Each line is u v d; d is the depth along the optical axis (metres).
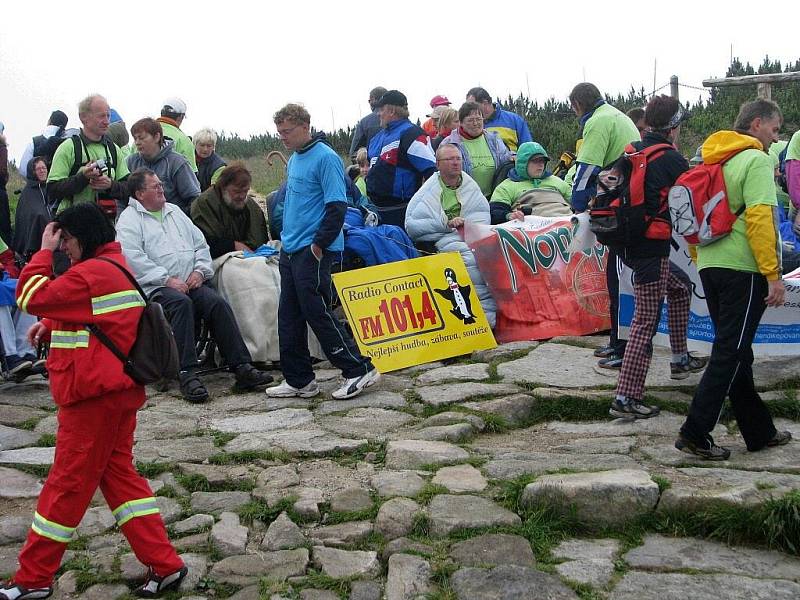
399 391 6.82
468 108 9.24
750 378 5.10
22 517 4.79
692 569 4.02
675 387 6.37
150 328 3.96
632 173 5.66
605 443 5.48
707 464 5.00
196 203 8.12
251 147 25.56
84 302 3.84
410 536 4.38
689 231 5.00
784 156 8.69
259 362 7.72
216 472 5.23
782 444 5.25
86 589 4.09
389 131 8.69
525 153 9.02
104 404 3.86
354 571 4.12
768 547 4.21
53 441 5.98
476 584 3.90
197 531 4.58
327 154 6.28
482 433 5.95
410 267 7.80
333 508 4.70
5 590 3.92
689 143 16.41
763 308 4.93
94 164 7.47
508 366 7.13
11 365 7.41
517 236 8.28
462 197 8.38
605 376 6.77
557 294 8.24
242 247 8.23
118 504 4.01
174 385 7.30
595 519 4.44
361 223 8.50
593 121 7.05
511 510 4.53
